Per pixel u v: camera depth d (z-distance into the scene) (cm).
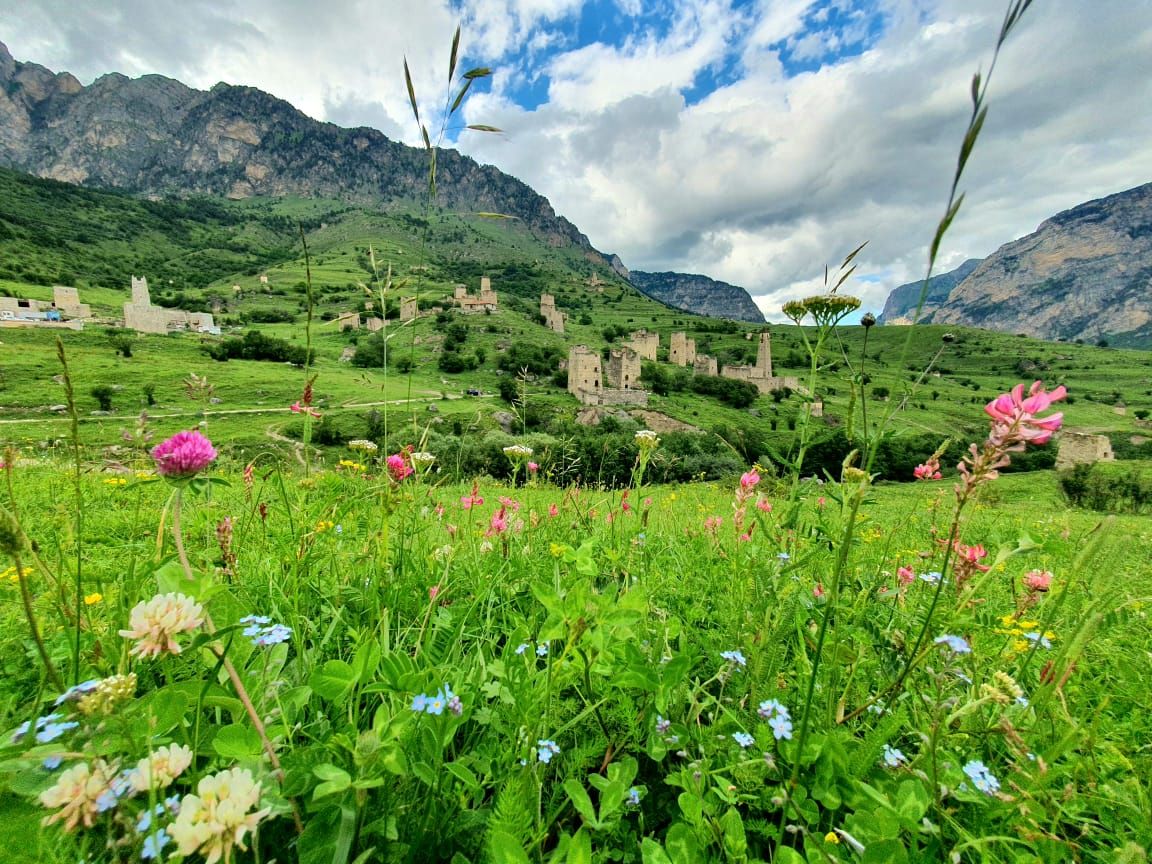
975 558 199
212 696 132
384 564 265
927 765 162
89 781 109
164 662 140
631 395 8375
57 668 199
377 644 153
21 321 8781
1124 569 455
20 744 126
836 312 235
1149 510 3133
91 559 314
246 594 253
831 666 195
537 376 10088
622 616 152
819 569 260
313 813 140
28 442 787
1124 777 173
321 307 14212
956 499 168
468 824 143
